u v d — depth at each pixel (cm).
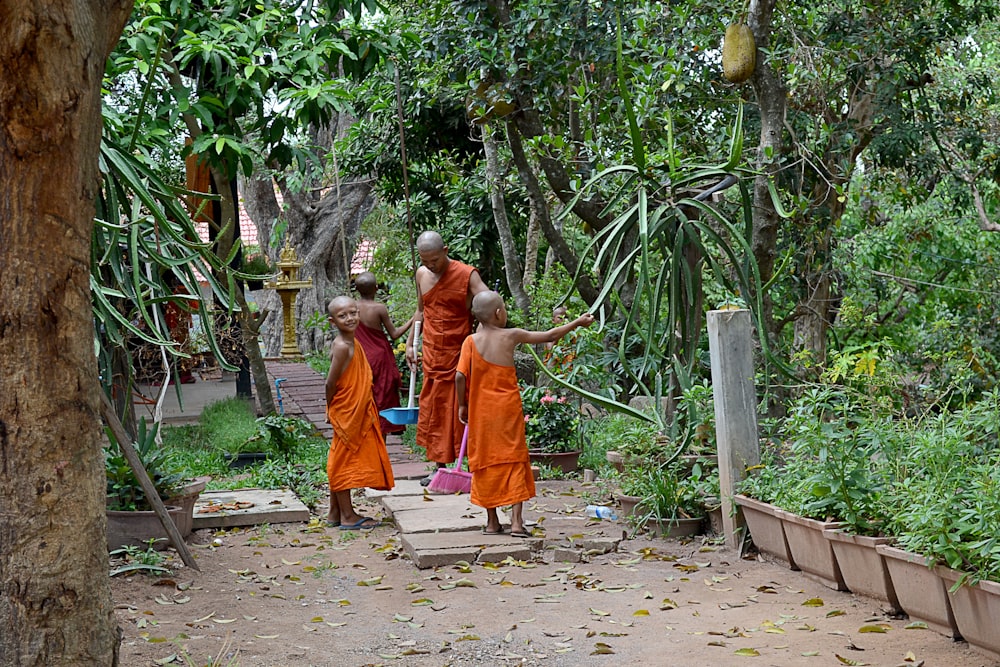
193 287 519
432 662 404
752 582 511
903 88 988
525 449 622
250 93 871
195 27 861
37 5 246
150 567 532
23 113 252
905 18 938
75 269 269
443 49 917
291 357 1880
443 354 805
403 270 1827
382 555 610
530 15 826
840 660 378
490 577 547
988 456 440
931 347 1119
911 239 1292
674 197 590
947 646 393
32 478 266
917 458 448
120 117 736
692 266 599
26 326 263
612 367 966
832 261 1023
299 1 927
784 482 524
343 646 429
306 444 1041
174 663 399
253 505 732
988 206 1380
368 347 962
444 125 1271
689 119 952
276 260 2075
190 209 1030
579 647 416
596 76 946
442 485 752
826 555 484
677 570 546
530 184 1015
